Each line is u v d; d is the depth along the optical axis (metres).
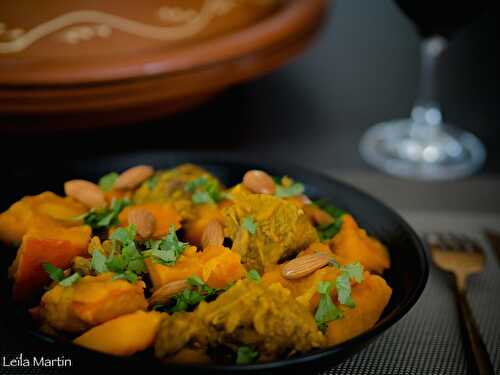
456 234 0.39
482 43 0.69
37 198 0.32
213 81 0.44
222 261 0.27
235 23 0.49
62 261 0.29
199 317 0.25
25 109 0.41
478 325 0.32
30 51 0.42
